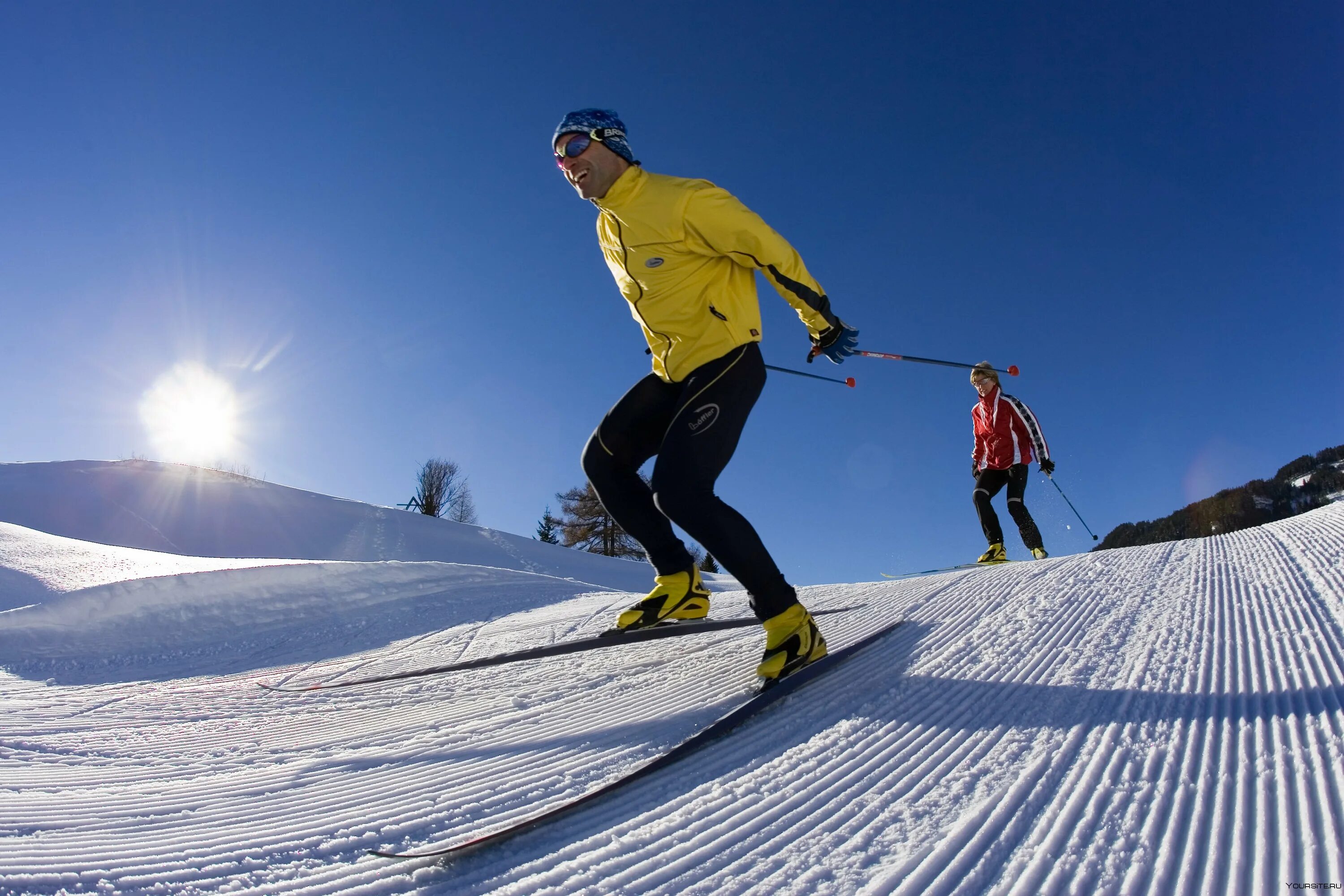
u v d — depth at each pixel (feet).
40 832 5.30
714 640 10.34
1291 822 4.21
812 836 4.68
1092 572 12.75
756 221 7.79
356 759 7.04
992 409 20.54
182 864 4.73
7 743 8.41
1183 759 5.16
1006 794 4.96
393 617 21.01
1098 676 7.24
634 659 9.99
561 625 17.24
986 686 7.26
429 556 65.82
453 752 7.00
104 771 7.27
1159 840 4.19
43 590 23.43
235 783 6.48
